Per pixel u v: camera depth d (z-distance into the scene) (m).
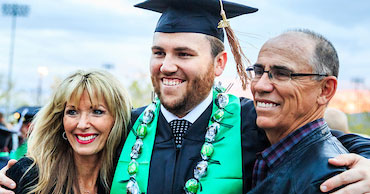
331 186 1.95
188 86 2.75
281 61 2.20
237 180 2.67
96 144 2.81
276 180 2.18
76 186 2.82
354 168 1.98
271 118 2.27
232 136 2.77
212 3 2.82
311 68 2.19
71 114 2.79
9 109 30.94
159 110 2.95
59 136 2.88
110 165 2.89
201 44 2.77
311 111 2.24
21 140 5.64
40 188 2.73
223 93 2.93
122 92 2.91
